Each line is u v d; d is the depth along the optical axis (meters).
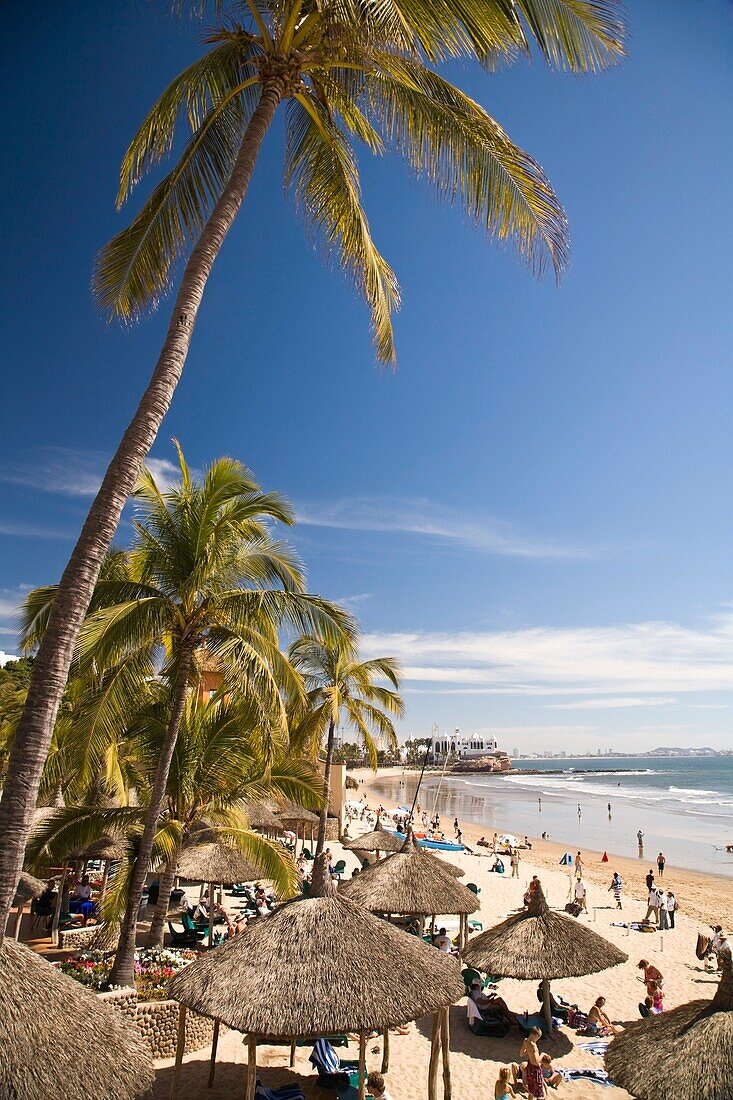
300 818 29.23
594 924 22.64
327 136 9.02
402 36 7.20
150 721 14.55
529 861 38.16
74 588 5.59
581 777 171.00
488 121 8.19
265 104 8.19
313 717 24.08
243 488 12.84
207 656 13.53
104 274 8.85
